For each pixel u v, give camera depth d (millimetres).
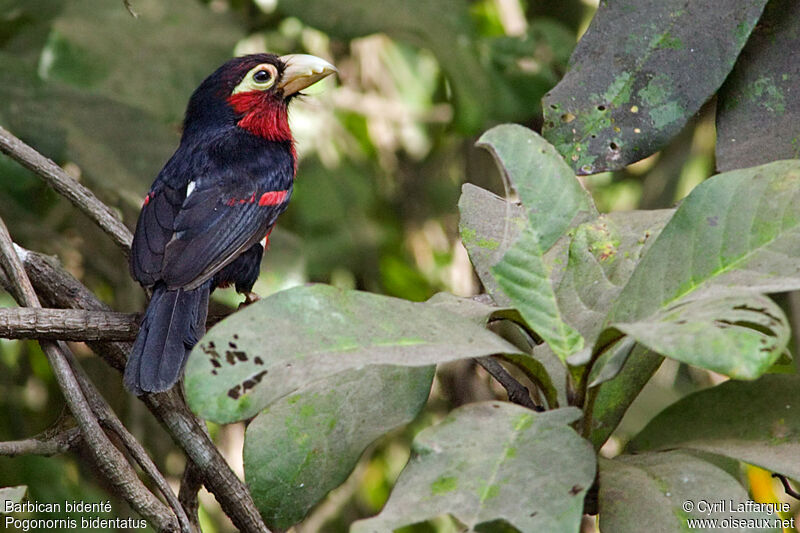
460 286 11617
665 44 5238
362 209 11672
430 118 12180
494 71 11164
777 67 5312
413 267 12047
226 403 3338
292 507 4172
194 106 8914
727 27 5160
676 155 10922
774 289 3359
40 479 9023
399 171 12289
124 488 5391
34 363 11062
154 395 5852
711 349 2986
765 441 3904
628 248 4355
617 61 5285
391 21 10242
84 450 8516
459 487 3254
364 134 12289
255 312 3486
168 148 10133
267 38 11781
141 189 9961
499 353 3639
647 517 3553
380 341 3484
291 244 9914
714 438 3980
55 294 6527
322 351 3430
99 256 10969
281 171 8617
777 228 3648
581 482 3162
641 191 11625
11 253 6070
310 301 3527
